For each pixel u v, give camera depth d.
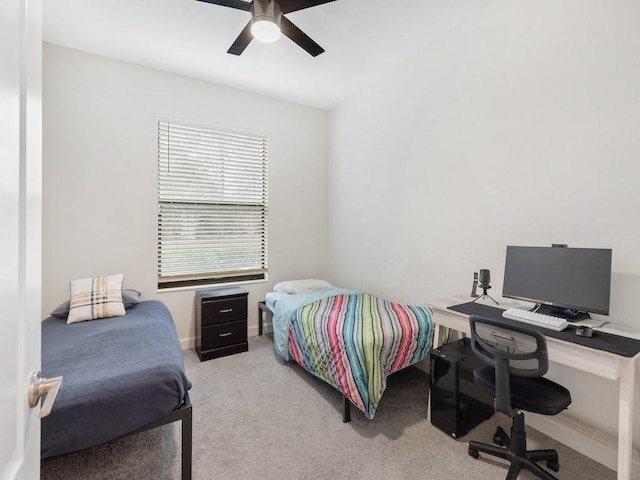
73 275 2.77
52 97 2.65
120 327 2.15
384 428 1.98
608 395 1.71
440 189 2.65
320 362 2.23
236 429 1.97
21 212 0.60
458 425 1.88
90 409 1.33
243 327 3.20
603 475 1.61
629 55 1.60
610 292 1.63
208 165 3.42
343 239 3.92
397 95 3.06
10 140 0.53
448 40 2.53
